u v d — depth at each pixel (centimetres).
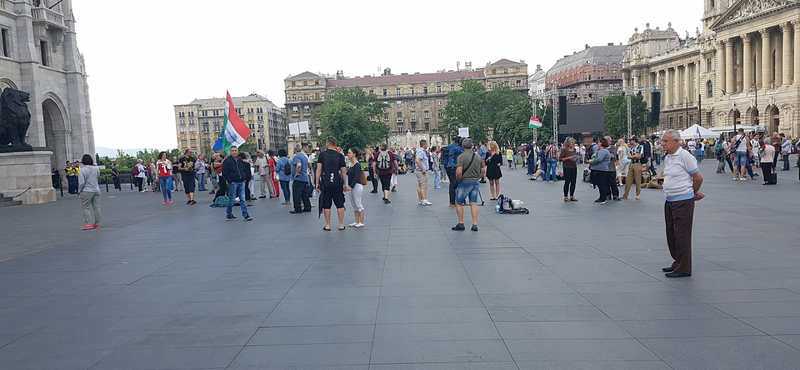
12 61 3288
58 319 532
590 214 1235
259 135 14650
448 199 1741
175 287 649
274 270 724
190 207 1808
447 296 568
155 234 1132
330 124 9325
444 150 1534
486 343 429
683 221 621
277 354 418
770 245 796
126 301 591
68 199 2447
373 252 831
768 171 1867
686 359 388
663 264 698
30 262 848
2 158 2161
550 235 948
